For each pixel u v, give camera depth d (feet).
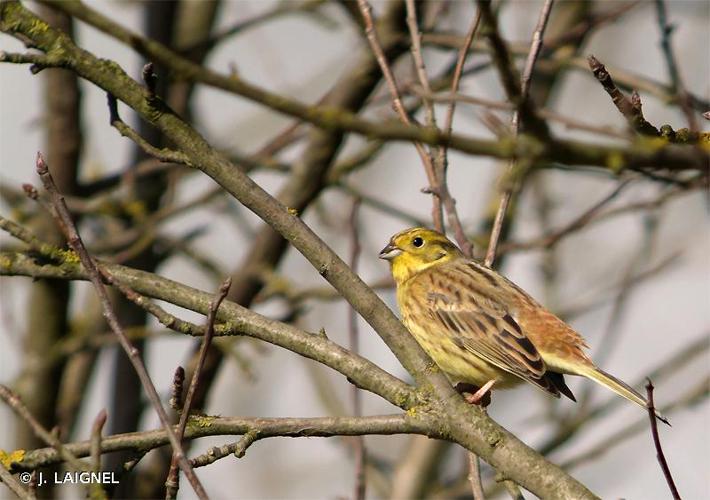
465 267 37.70
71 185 44.39
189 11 50.98
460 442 24.91
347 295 25.75
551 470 24.35
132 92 25.29
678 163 17.66
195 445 57.11
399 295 38.65
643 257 45.93
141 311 47.01
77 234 23.21
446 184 31.27
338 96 42.24
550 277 50.55
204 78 18.74
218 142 50.78
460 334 35.99
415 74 43.96
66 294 44.45
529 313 35.22
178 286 26.30
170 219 46.83
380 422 24.90
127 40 19.38
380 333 25.70
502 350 34.81
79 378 48.55
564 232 40.91
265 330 25.72
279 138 44.86
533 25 50.31
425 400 25.05
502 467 24.58
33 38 24.94
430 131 18.11
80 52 25.12
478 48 41.93
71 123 44.09
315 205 51.67
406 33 41.88
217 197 45.52
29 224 44.86
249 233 49.73
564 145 17.84
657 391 55.36
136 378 45.11
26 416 23.34
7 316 44.37
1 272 26.86
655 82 40.83
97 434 23.09
